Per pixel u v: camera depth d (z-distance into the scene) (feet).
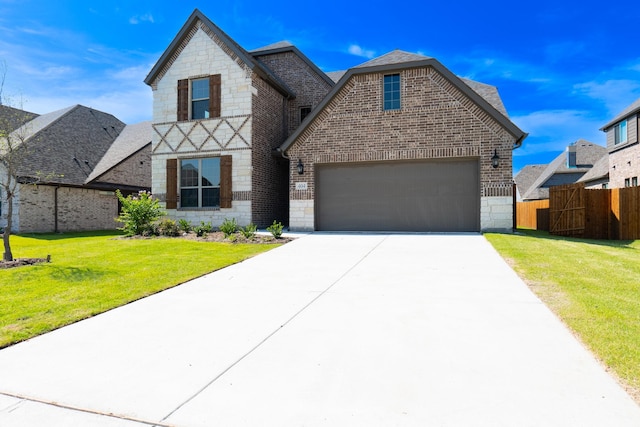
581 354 11.19
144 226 42.91
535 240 35.06
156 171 52.11
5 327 14.58
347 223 45.50
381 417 8.30
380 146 43.50
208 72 50.14
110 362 11.53
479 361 10.90
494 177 40.34
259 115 50.75
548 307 15.62
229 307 16.94
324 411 8.61
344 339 12.85
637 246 38.58
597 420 7.98
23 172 54.29
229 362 11.33
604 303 15.56
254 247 33.40
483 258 26.55
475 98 40.34
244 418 8.43
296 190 46.11
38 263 26.94
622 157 78.59
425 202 43.32
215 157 50.42
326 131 45.14
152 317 15.78
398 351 11.75
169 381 10.25
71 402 9.31
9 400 9.45
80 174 63.26
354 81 44.29
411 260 26.43
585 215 47.01
